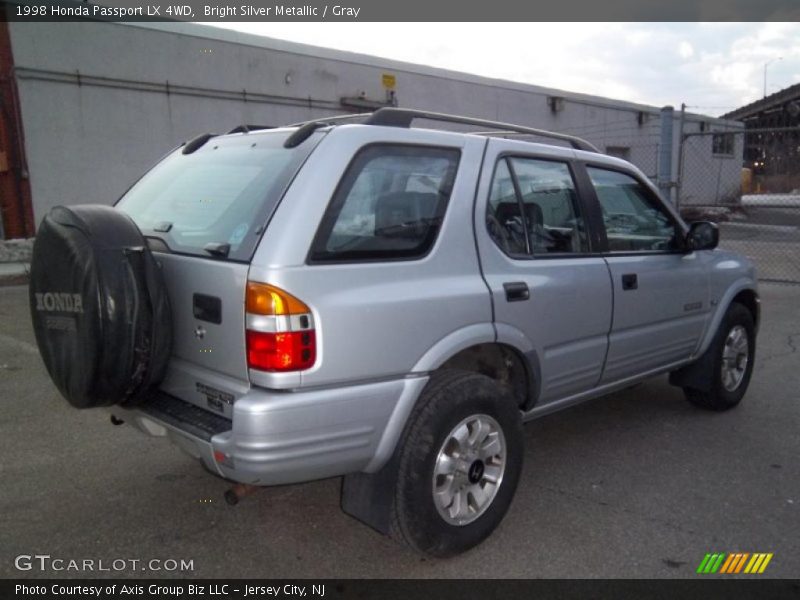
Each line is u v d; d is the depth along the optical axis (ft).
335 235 9.55
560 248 12.97
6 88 42.83
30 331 25.45
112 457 14.53
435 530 10.30
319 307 9.07
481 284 11.02
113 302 9.25
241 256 9.30
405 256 10.25
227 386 9.46
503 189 11.98
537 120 76.84
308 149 10.01
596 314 13.23
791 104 95.45
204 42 51.03
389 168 10.40
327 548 11.23
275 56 55.11
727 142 98.22
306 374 9.00
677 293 15.35
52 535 11.45
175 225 11.08
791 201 86.22
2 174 43.65
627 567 10.64
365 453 9.72
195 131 51.39
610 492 13.15
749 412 17.74
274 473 8.96
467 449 10.68
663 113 39.58
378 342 9.61
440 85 66.85
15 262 42.06
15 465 14.10
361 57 60.59
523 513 12.32
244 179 10.61
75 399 9.84
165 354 9.82
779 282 38.19
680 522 12.00
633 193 15.14
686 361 16.40
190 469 14.02
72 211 9.86
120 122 47.65
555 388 12.75
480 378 10.82
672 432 16.29
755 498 12.91
